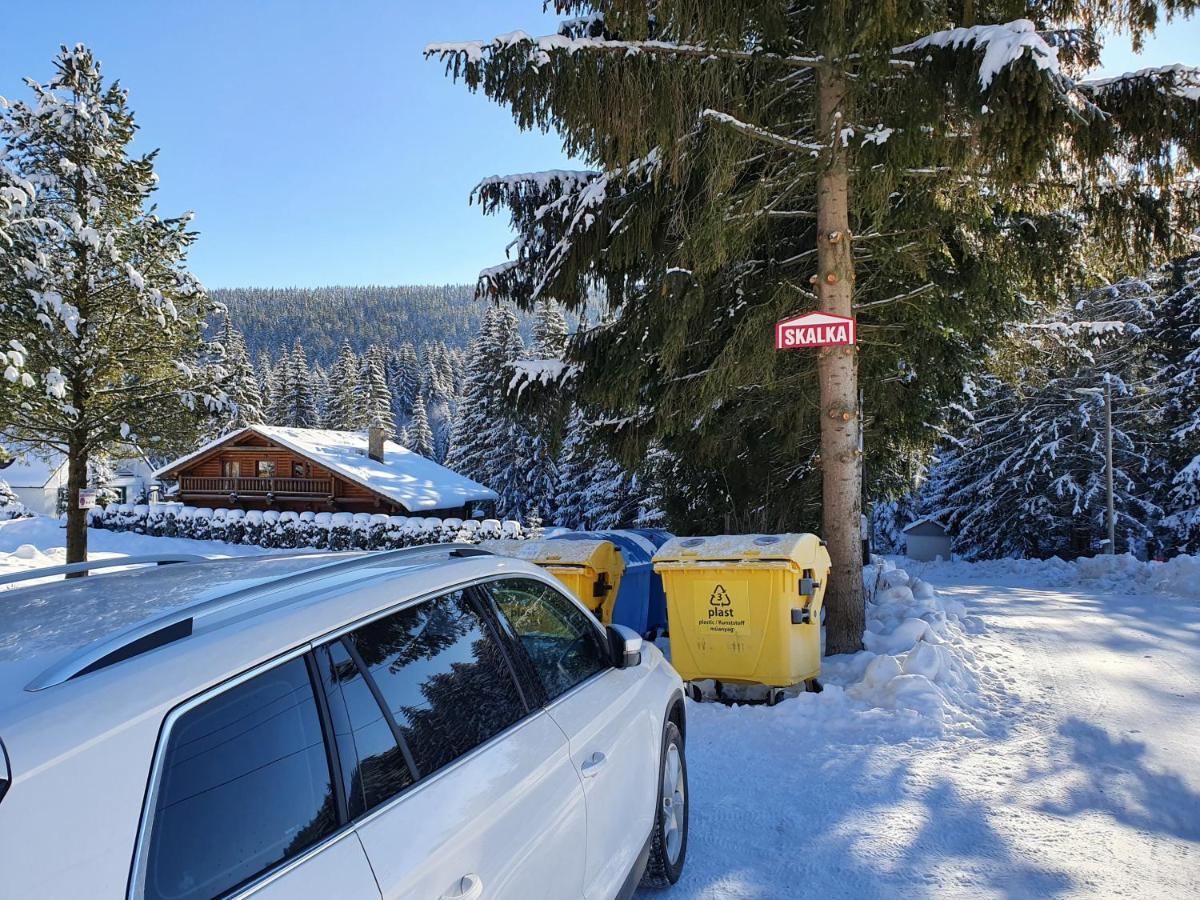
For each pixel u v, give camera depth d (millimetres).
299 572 2348
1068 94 5680
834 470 7629
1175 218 7246
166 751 1480
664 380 9547
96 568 2705
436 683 2262
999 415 32250
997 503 32188
